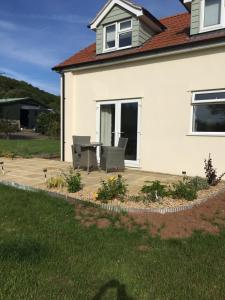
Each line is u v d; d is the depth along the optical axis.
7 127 25.42
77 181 6.20
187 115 8.42
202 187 6.47
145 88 9.22
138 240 4.11
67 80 11.23
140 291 2.96
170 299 2.85
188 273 3.31
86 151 8.48
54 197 5.85
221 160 7.93
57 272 3.26
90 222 4.68
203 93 8.11
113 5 9.97
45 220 4.76
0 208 5.27
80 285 3.03
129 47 9.79
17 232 4.30
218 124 7.98
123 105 9.84
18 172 8.30
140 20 9.61
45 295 2.85
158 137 9.04
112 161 8.54
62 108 11.52
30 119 38.69
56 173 8.20
